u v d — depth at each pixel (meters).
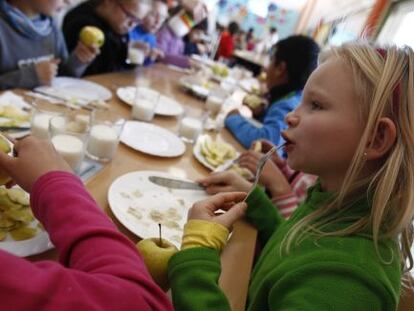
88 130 0.86
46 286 0.29
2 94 1.03
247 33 7.30
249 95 2.67
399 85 0.56
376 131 0.55
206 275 0.54
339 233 0.58
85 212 0.43
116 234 0.43
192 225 0.65
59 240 0.40
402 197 0.55
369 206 0.59
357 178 0.59
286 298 0.51
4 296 0.27
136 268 0.39
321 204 0.67
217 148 1.26
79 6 2.14
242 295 0.64
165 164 1.05
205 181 0.97
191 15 3.52
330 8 6.49
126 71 1.99
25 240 0.51
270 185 1.20
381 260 0.52
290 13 7.82
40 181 0.46
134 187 0.83
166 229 0.73
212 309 0.52
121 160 0.97
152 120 1.37
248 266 0.73
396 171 0.54
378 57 0.58
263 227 0.92
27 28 1.47
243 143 1.56
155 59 2.65
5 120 0.86
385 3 3.84
